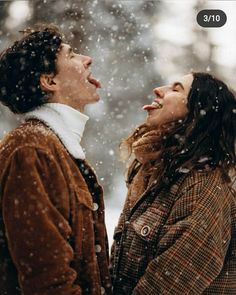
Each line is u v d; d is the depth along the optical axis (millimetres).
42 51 2699
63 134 2676
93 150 17281
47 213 2426
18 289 2531
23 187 2430
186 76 3156
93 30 16734
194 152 2973
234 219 2973
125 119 18203
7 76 2705
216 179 2926
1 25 15539
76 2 16141
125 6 18000
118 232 3145
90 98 2830
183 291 2721
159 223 2902
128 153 3346
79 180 2650
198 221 2779
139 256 2902
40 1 15766
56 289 2393
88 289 2604
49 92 2717
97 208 2766
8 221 2430
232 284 2967
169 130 3043
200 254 2746
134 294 2781
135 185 3154
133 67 18562
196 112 3023
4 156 2543
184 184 2918
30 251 2393
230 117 3070
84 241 2605
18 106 2727
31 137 2543
